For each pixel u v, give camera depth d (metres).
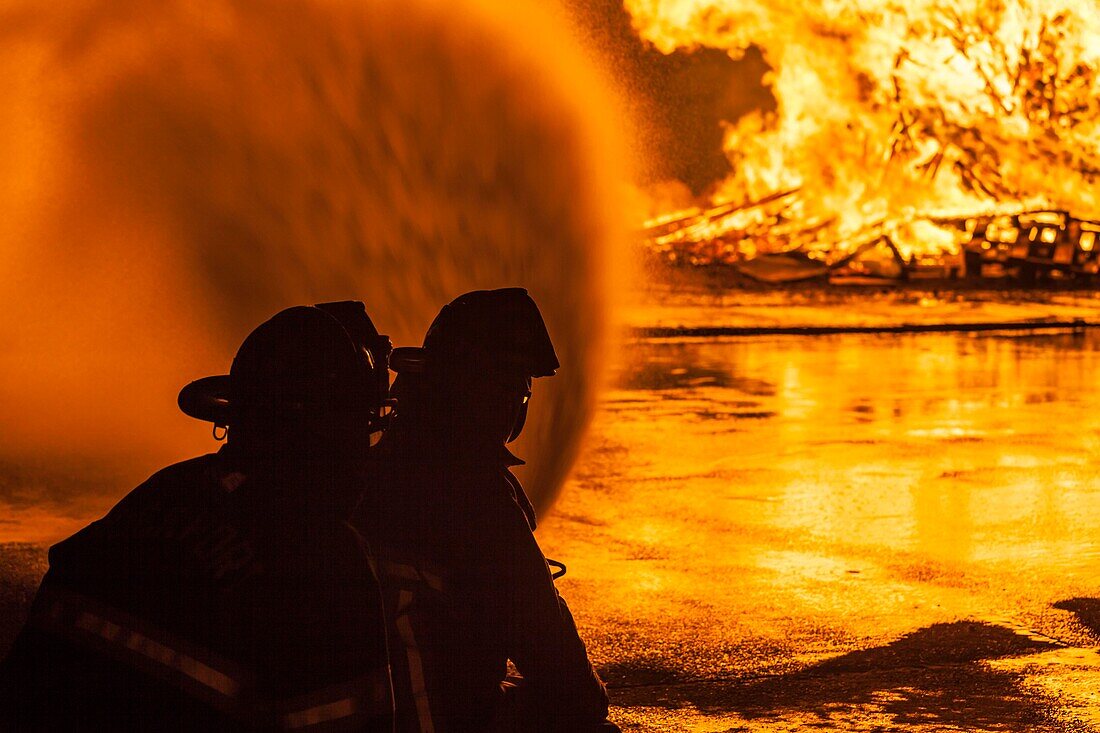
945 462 23.22
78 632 3.69
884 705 10.66
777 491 20.41
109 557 3.81
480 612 5.10
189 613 3.72
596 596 14.05
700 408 30.66
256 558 3.80
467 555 5.11
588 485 20.89
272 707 3.68
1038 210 81.06
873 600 13.95
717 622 13.07
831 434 26.64
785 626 12.96
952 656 12.03
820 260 75.81
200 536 3.82
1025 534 17.27
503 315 5.34
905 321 55.03
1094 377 37.22
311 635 3.76
